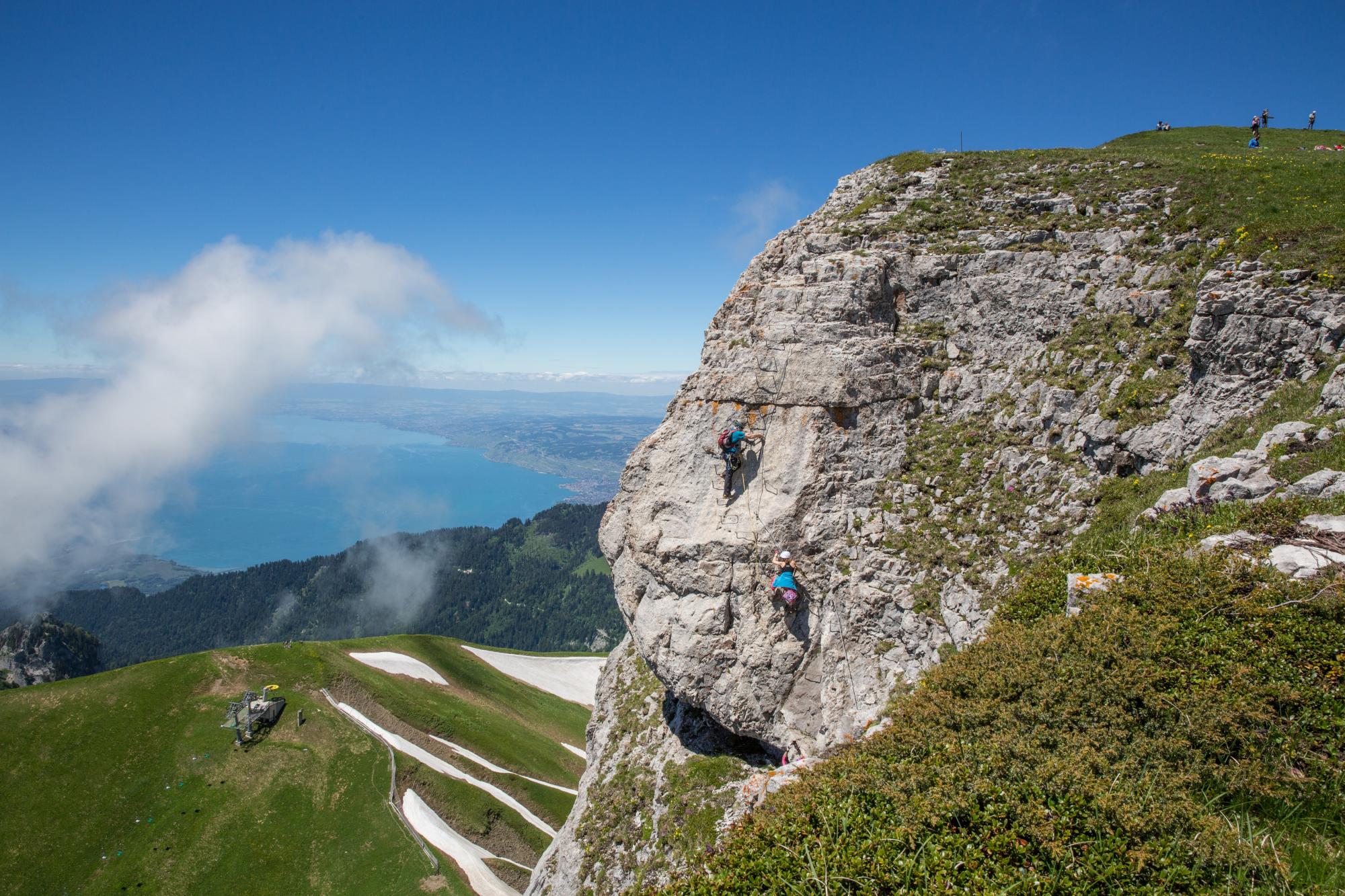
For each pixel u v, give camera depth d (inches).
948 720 455.5
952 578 756.6
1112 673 433.4
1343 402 577.9
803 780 463.5
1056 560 662.5
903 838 357.1
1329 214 765.9
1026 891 313.9
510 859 2271.2
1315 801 342.0
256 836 2100.1
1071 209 986.7
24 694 2532.0
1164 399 748.0
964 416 886.4
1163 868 312.3
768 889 361.1
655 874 808.3
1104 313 866.8
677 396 997.8
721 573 842.2
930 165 1208.8
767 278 1093.8
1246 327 690.8
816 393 868.0
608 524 972.6
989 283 930.1
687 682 842.8
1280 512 506.0
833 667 797.2
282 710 2699.3
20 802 2126.0
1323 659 388.5
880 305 939.3
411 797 2351.1
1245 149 1425.9
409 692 3179.1
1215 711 385.7
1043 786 362.6
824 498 841.5
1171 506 615.8
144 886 1927.9
